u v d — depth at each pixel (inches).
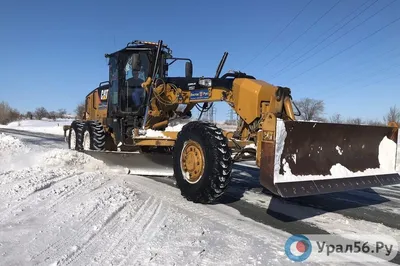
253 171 355.9
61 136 875.4
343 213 197.8
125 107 309.6
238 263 119.6
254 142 213.9
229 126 256.7
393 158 212.5
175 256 122.3
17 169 287.3
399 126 213.8
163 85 269.0
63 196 193.2
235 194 237.5
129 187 232.7
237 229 157.9
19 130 1193.4
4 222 149.7
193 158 200.8
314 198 235.8
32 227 144.8
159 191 226.5
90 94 403.9
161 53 303.4
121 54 311.7
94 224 150.6
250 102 217.2
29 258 116.6
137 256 121.0
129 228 148.5
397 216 194.5
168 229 149.5
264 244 140.1
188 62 305.9
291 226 168.7
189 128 204.8
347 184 186.2
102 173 279.3
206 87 245.6
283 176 167.9
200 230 150.9
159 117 286.2
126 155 282.4
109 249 126.1
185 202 201.3
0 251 121.1
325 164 184.9
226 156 188.9
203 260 120.3
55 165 298.5
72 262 115.0
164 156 272.4
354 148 197.6
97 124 338.6
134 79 306.2
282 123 164.6
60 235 137.6
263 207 203.6
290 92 206.8
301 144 174.7
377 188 286.5
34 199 184.9
